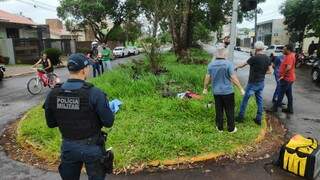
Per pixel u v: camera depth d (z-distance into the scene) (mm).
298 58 24031
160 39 12703
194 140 5738
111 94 8930
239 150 5711
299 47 29734
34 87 12078
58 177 4922
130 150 5477
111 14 43062
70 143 3205
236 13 8820
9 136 6832
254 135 6309
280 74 8641
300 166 4863
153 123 6766
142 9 14039
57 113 3197
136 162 5168
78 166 3352
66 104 3127
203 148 5625
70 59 3182
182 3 20906
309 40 40281
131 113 7527
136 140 5824
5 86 14305
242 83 14977
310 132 7121
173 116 7184
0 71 16484
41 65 13578
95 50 15086
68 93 3123
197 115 7254
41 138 6168
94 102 3107
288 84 8562
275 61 9766
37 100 10867
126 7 42625
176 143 5645
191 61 18078
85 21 43969
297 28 32500
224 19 30234
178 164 5211
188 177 4852
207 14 29844
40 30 34094
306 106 9711
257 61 6773
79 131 3164
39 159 5551
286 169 5047
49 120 3342
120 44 52281
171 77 11039
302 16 30609
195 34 40969
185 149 5520
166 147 5547
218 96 6293
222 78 6195
